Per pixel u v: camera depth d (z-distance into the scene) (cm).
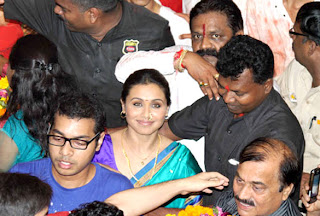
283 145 237
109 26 346
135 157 309
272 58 268
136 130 296
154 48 364
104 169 271
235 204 265
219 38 321
